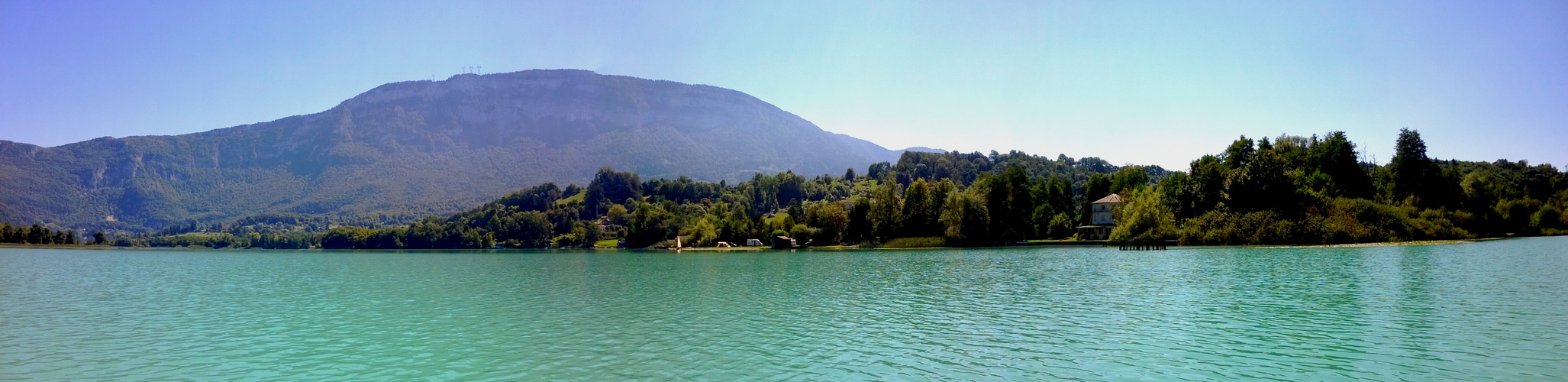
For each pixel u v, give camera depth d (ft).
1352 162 438.81
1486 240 401.08
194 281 257.14
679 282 224.94
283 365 99.35
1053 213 556.51
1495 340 102.99
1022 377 87.20
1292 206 386.52
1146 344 104.88
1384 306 136.05
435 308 159.84
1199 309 137.90
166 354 107.24
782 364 95.25
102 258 500.33
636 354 102.89
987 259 317.42
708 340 112.68
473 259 473.67
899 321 129.29
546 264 371.35
